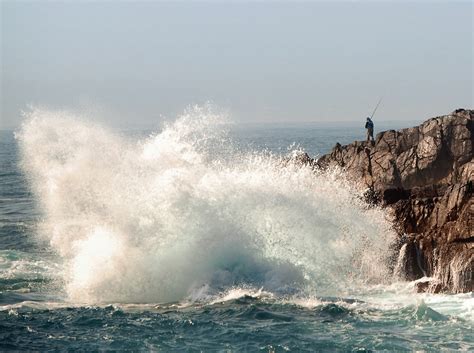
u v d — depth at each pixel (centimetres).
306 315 7156
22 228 12381
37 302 7669
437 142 10794
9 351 6194
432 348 6219
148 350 6238
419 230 9012
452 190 8875
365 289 8269
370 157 11162
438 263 8344
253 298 7725
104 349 6250
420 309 7125
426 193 9850
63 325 6862
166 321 6981
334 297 7875
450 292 8112
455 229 8444
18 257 9988
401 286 8356
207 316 7150
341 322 6925
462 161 10675
